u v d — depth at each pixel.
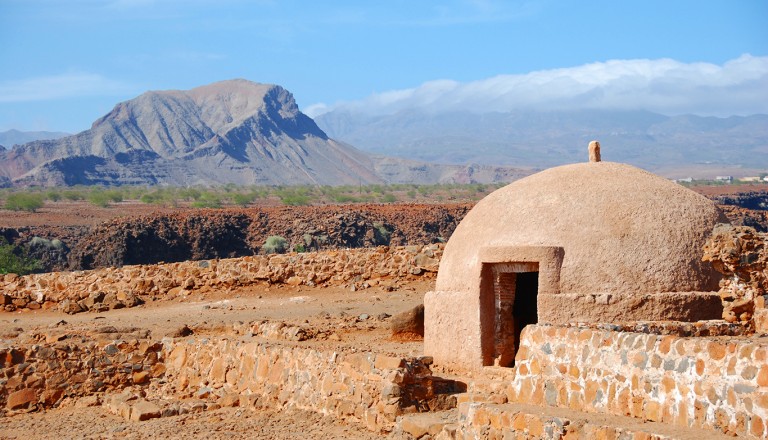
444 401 14.70
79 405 19.53
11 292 28.83
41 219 103.06
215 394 18.80
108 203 134.12
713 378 10.41
